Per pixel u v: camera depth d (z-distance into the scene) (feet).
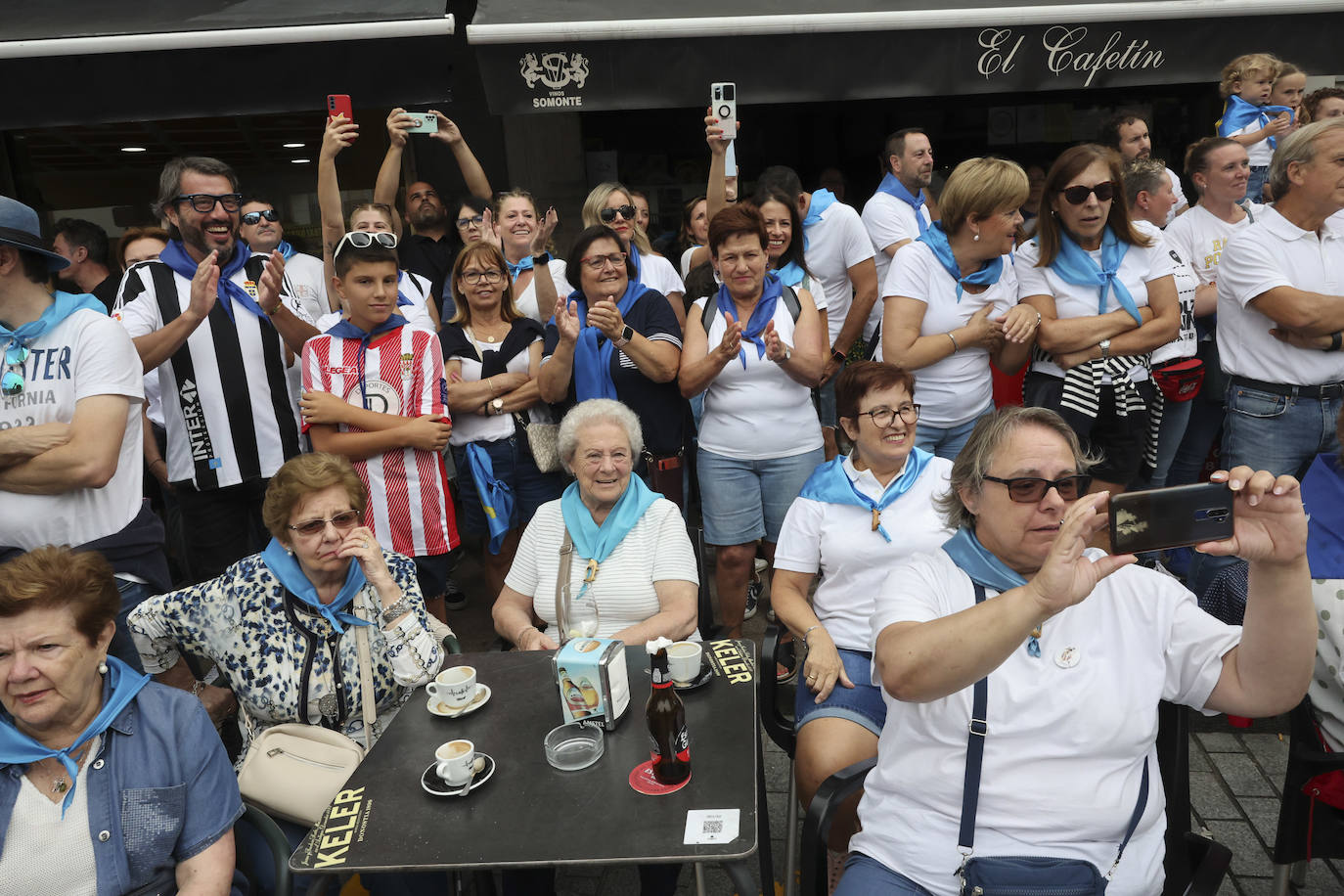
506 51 16.30
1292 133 11.52
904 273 12.48
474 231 17.20
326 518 7.82
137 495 10.03
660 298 13.80
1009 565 6.38
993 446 6.16
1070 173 11.92
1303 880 8.68
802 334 12.83
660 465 13.53
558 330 13.38
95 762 6.49
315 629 8.17
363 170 24.85
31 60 15.85
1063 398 12.48
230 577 8.21
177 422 12.46
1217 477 5.36
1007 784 6.02
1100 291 12.31
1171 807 6.47
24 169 25.04
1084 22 16.24
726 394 12.91
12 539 9.29
